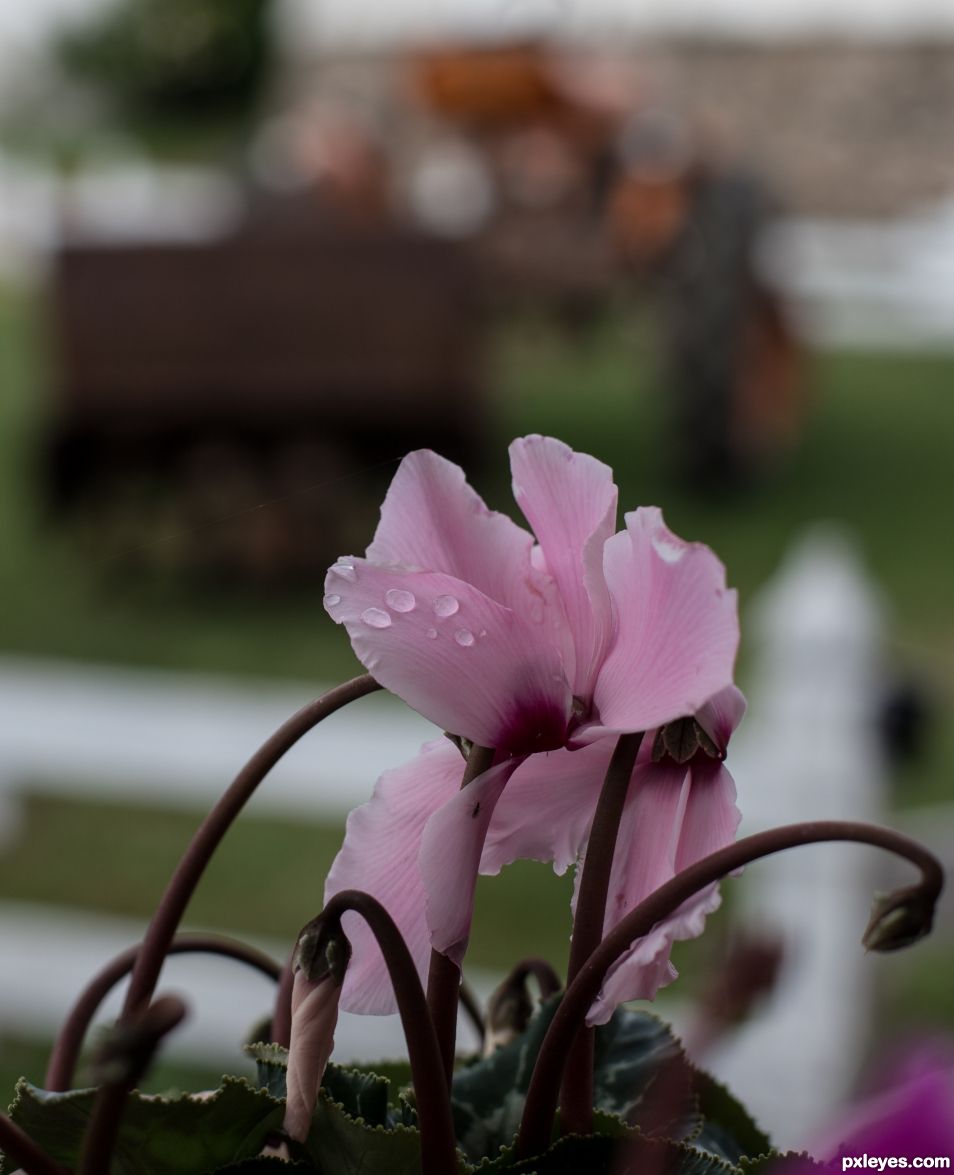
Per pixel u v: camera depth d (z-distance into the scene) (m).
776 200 7.52
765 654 5.36
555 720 0.69
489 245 6.59
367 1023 2.58
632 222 6.85
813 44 16.17
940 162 15.45
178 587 5.62
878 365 10.56
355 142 6.56
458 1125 0.81
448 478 0.71
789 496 7.60
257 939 3.39
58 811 4.00
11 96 24.02
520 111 6.85
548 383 8.32
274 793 3.25
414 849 0.73
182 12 23.86
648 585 0.67
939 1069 0.48
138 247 4.54
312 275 4.16
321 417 4.12
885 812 3.22
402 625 0.68
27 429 8.62
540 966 0.90
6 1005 3.06
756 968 0.85
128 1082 0.59
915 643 5.66
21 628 5.53
